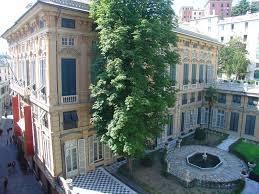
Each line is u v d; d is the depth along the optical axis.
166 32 21.03
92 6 20.52
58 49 21.38
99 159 25.98
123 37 18.77
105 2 19.14
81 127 23.95
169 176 24.56
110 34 18.55
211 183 23.06
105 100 20.47
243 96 37.38
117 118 19.47
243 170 26.38
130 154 20.25
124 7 19.11
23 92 31.19
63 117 22.77
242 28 65.50
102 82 19.67
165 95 22.72
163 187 22.83
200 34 41.44
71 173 23.92
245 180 24.62
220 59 57.88
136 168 26.34
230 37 68.56
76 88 23.17
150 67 21.08
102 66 20.66
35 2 19.81
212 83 42.06
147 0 20.61
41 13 20.64
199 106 40.91
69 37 21.97
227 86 39.69
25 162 33.84
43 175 26.69
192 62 37.28
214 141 35.62
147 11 20.94
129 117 19.33
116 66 19.09
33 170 30.89
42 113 24.33
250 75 63.34
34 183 28.69
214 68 43.75
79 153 24.17
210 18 74.06
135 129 20.19
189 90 37.22
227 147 33.59
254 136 36.56
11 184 28.30
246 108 37.12
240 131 38.09
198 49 38.28
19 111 37.03
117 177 24.17
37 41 24.02
